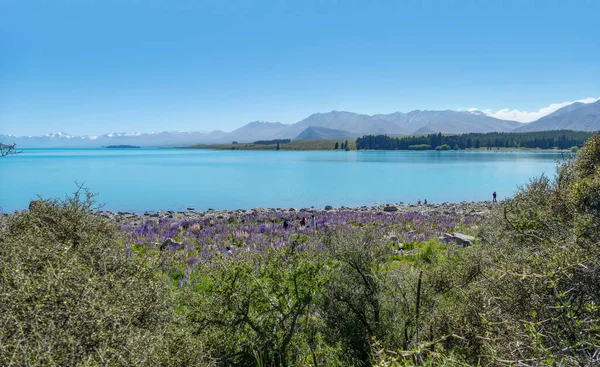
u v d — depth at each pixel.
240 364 5.34
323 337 5.94
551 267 3.46
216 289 5.47
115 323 3.36
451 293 6.57
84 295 3.53
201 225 23.06
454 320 4.64
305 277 5.61
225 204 51.91
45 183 77.19
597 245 3.79
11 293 3.29
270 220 26.31
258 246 16.30
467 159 198.50
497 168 126.31
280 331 5.60
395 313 6.05
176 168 135.62
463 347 4.19
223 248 15.82
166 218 31.11
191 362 4.27
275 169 128.88
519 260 4.09
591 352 2.85
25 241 5.05
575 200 5.28
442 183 81.06
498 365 3.17
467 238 15.80
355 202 54.75
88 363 2.85
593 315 3.12
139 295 4.38
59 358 2.94
